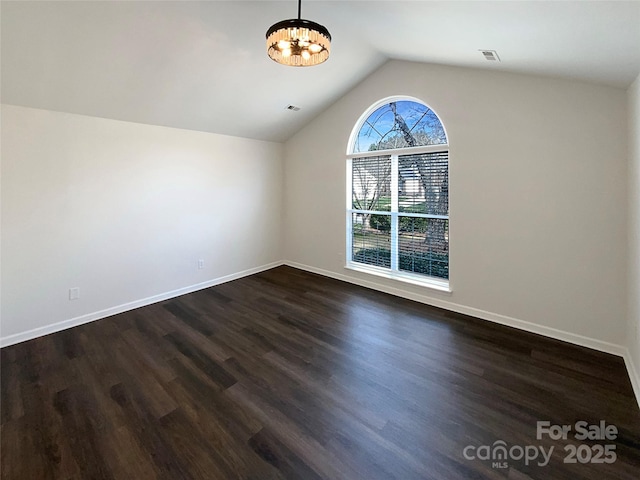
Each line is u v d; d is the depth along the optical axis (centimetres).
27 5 202
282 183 546
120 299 360
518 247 303
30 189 293
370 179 433
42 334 305
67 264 319
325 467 159
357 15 255
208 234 444
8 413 197
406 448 171
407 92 369
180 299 399
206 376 237
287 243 554
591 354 262
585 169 263
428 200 378
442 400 209
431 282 381
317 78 374
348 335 300
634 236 228
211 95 351
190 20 247
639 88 209
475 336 295
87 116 322
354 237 463
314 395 215
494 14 180
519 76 288
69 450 170
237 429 185
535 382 226
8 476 155
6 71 244
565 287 280
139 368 248
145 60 274
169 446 172
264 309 365
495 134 307
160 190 388
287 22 183
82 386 225
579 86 259
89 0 209
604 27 161
